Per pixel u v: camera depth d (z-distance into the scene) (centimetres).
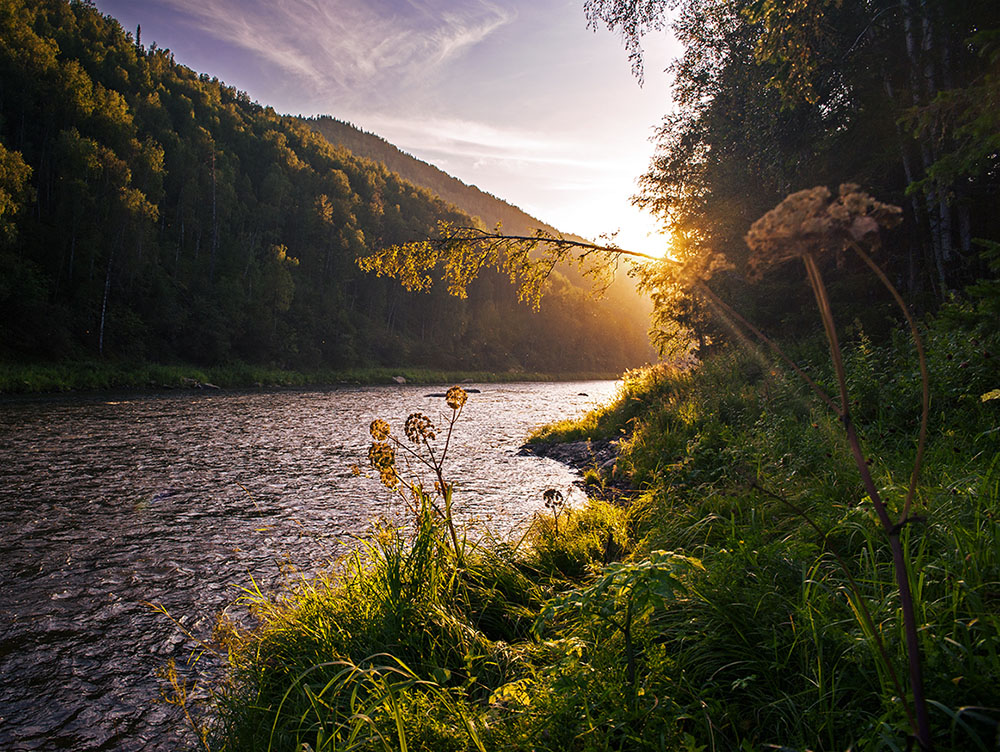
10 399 2848
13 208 4331
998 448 446
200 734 345
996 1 848
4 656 506
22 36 6256
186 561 729
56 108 6203
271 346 6856
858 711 214
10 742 390
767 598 302
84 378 3878
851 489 452
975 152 525
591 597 255
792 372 921
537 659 331
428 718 262
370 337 8962
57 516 925
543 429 1958
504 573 450
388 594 384
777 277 1445
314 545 780
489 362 11238
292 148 12506
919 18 998
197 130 8656
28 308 4288
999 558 257
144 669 485
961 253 1029
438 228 687
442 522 446
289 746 293
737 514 477
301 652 374
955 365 582
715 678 267
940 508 328
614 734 238
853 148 1219
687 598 314
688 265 150
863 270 1230
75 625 564
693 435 921
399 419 2570
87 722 411
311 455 1544
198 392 4094
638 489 839
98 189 5459
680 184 2011
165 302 5862
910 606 132
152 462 1388
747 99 1543
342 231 9581
